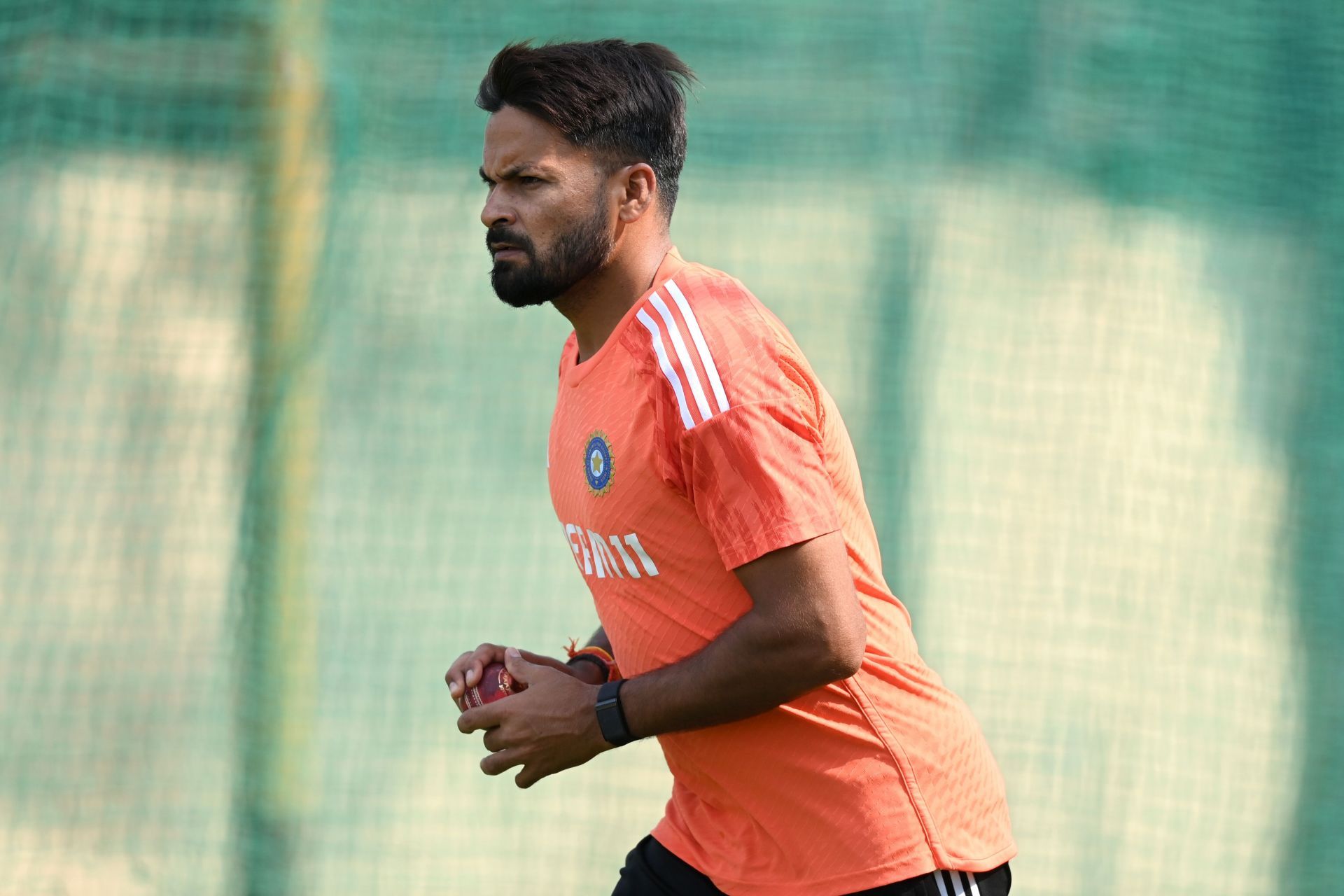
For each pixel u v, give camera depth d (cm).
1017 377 1700
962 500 1702
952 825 835
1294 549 1605
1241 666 1633
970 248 1683
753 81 1644
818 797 830
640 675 859
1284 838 1596
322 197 1567
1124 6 1625
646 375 801
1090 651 1689
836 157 1667
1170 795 1638
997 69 1647
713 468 765
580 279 841
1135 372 1672
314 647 1559
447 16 1598
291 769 1548
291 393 1552
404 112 1603
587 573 898
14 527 1662
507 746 845
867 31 1641
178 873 1577
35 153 1579
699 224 1686
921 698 847
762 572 764
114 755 1650
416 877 1616
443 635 1711
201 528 1694
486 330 1709
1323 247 1599
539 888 1627
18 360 1648
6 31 1556
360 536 1694
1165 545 1669
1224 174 1617
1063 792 1645
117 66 1573
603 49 844
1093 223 1673
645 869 958
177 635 1681
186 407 1680
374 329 1667
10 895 1529
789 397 773
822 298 1694
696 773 878
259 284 1560
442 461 1714
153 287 1652
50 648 1659
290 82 1561
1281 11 1603
